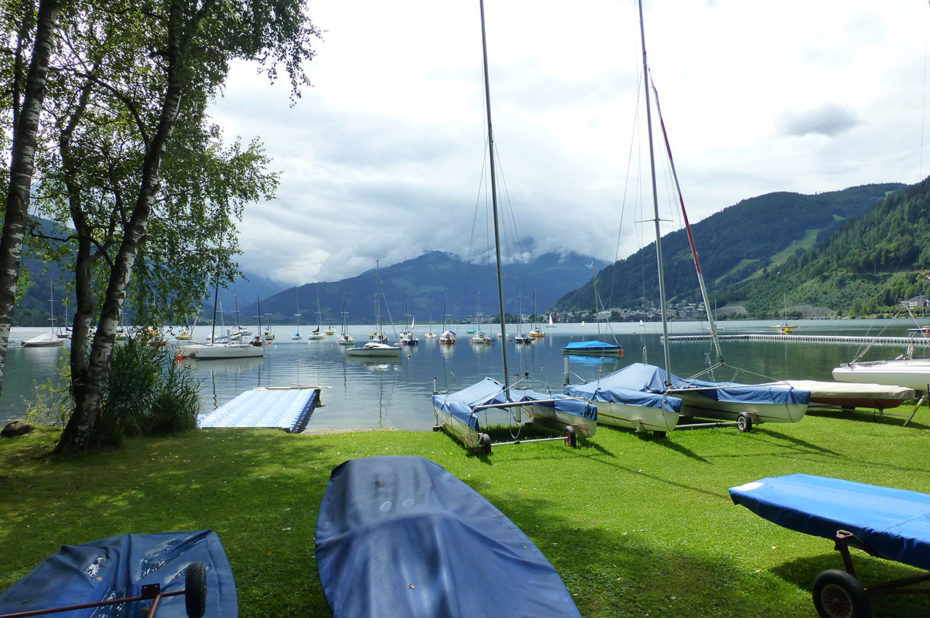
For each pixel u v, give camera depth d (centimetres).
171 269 1516
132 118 1364
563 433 1478
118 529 718
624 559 615
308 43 1296
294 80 1320
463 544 413
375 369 5350
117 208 1342
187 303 1550
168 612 395
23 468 1042
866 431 1409
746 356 5288
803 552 633
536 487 972
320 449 1276
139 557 479
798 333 9831
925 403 1855
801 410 1363
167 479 982
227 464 1108
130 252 1191
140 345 1443
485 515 481
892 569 579
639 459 1203
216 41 1238
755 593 532
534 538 684
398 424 2312
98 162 1278
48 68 964
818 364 4272
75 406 1202
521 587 388
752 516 777
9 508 804
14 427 1350
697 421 1641
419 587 365
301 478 1001
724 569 588
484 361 6278
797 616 488
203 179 1532
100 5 1170
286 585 553
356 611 349
